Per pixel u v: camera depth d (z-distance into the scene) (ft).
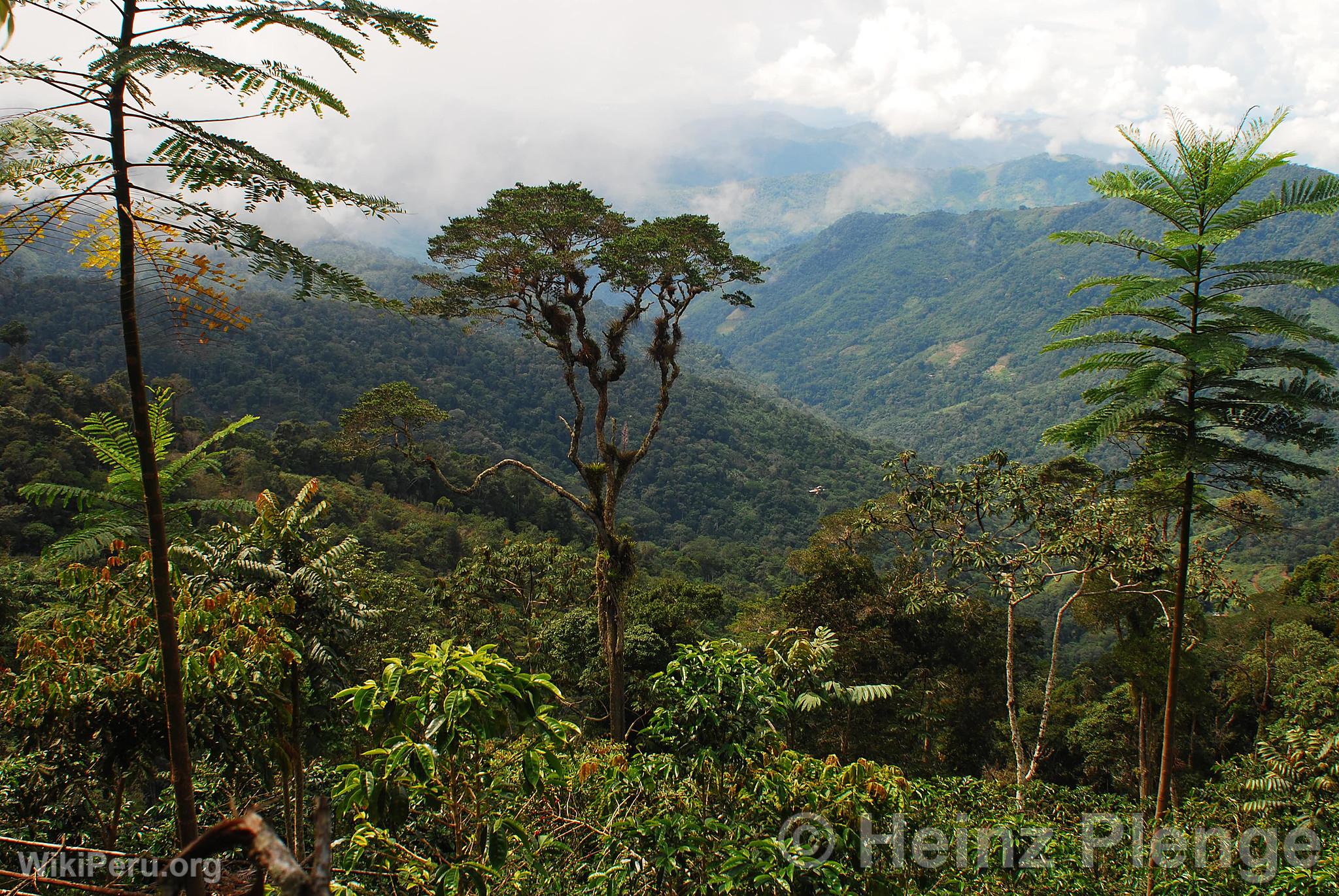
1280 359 17.44
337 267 9.36
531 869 17.97
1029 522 49.08
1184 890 22.74
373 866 18.76
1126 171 19.49
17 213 8.20
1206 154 17.81
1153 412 19.02
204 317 9.39
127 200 8.66
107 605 17.57
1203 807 31.68
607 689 61.16
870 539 69.46
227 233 8.70
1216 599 43.62
